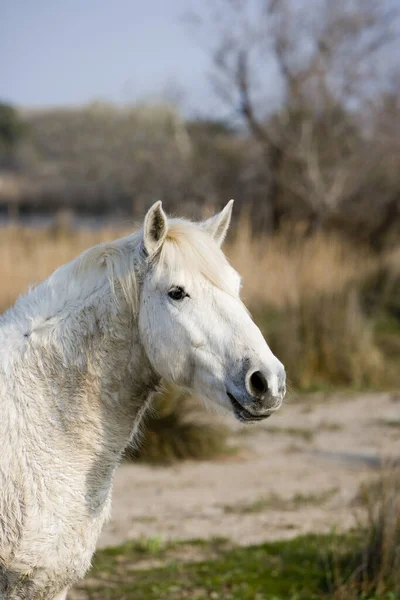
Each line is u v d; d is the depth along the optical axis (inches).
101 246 173.6
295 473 392.8
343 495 353.4
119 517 328.5
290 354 582.9
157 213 163.8
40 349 166.1
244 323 163.3
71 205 1790.1
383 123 1219.9
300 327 609.3
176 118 1496.1
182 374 165.8
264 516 328.2
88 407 165.3
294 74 1203.9
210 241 172.1
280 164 1216.8
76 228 1048.8
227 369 160.6
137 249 170.4
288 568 266.2
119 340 167.8
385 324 697.0
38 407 162.7
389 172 1210.0
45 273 616.1
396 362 632.4
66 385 164.7
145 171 1455.5
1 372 165.0
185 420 427.2
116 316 166.9
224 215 185.3
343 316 622.5
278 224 1211.9
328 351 595.5
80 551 163.6
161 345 165.0
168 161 1443.2
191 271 164.7
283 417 507.8
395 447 438.0
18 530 156.2
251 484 375.2
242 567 269.3
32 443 160.2
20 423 160.9
